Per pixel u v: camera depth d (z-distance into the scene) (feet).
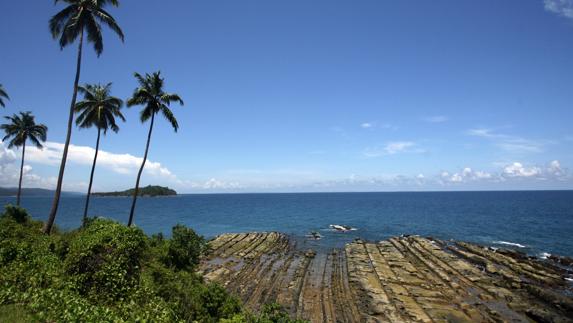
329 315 68.95
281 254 131.03
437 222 252.01
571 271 102.58
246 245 145.48
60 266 42.78
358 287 85.87
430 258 118.21
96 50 78.33
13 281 34.96
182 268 65.51
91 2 73.77
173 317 37.63
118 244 43.80
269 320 40.93
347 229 214.48
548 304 75.00
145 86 96.48
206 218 299.58
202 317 43.60
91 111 101.35
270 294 80.84
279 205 524.11
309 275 98.89
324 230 213.66
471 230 205.77
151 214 337.72
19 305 29.84
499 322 65.98
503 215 297.74
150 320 33.94
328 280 93.45
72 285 37.55
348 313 69.87
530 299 78.07
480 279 91.50
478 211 349.20
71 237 67.41
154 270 51.08
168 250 65.36
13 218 81.82
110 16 75.41
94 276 39.58
